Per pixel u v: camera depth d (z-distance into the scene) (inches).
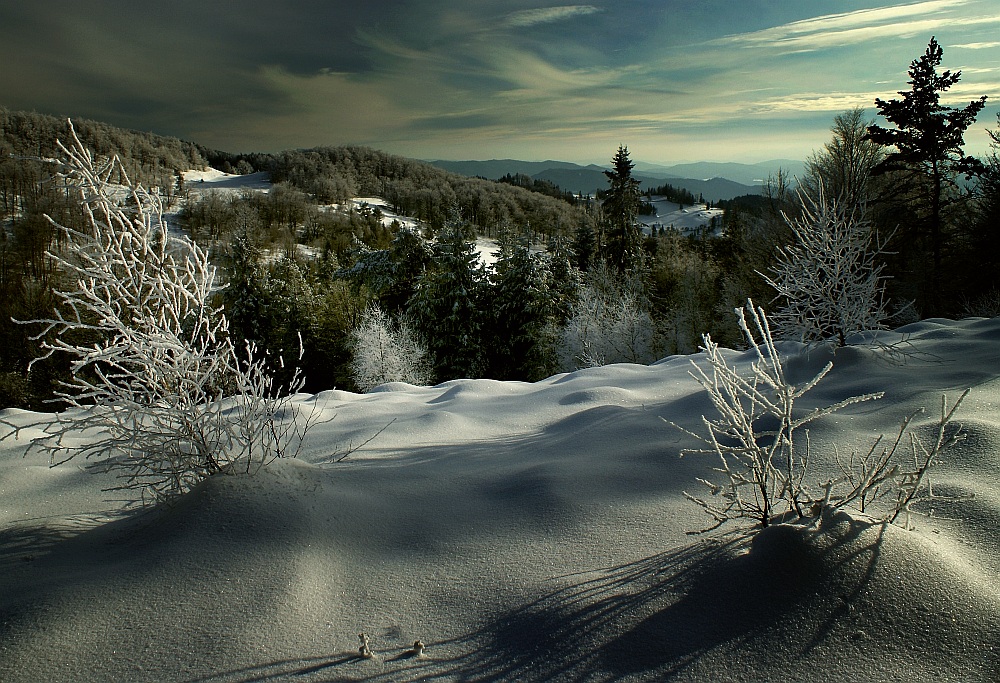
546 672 71.8
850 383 192.5
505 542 107.1
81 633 81.8
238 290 1085.8
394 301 1226.0
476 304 1101.1
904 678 65.9
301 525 109.8
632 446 155.5
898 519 97.1
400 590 93.1
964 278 743.1
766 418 160.2
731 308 933.2
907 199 827.4
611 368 311.7
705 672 69.6
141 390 141.7
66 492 159.2
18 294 948.6
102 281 134.5
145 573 95.6
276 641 80.0
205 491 118.6
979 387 167.8
